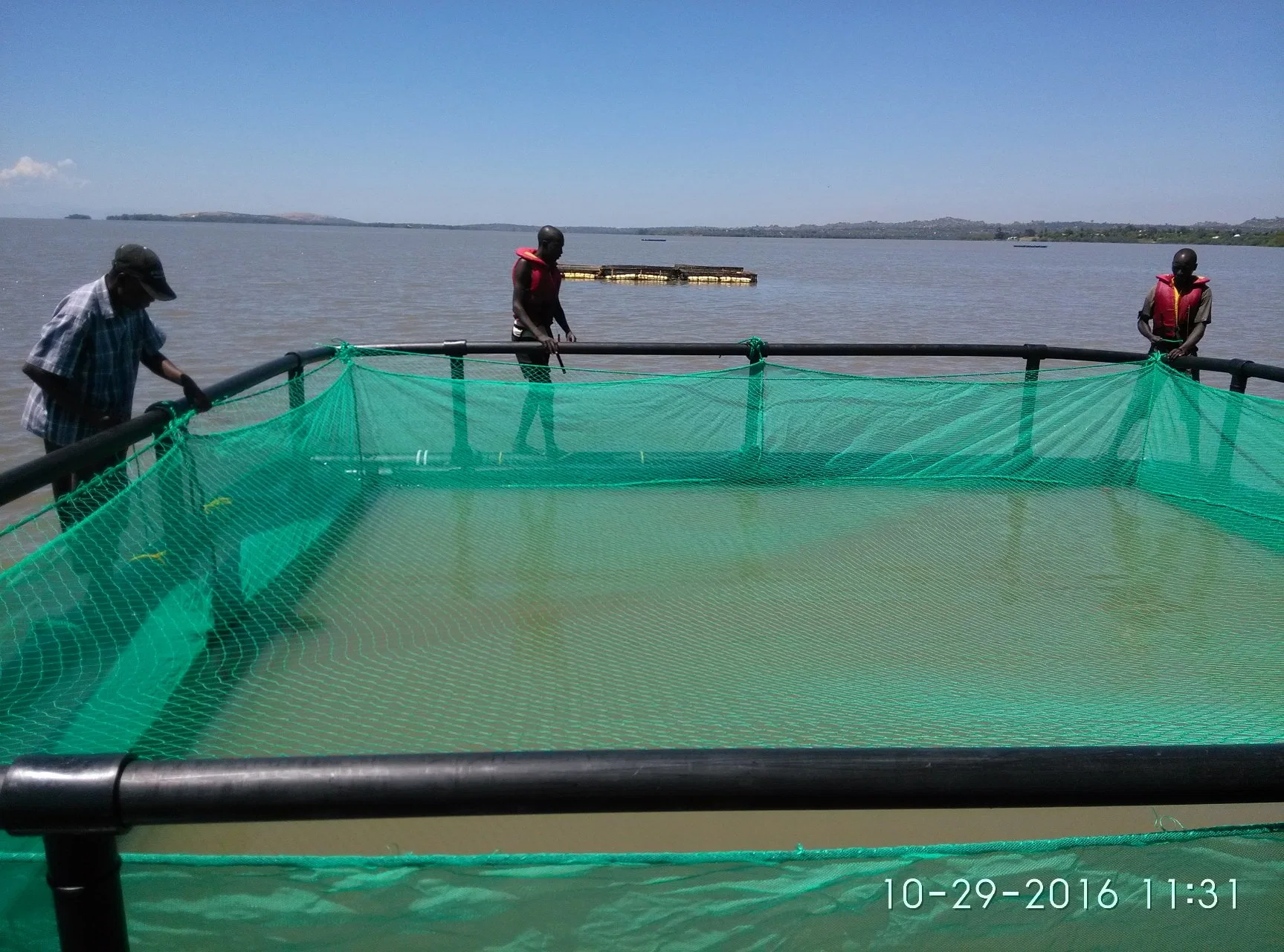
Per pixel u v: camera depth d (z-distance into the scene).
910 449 7.59
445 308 25.16
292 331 19.27
